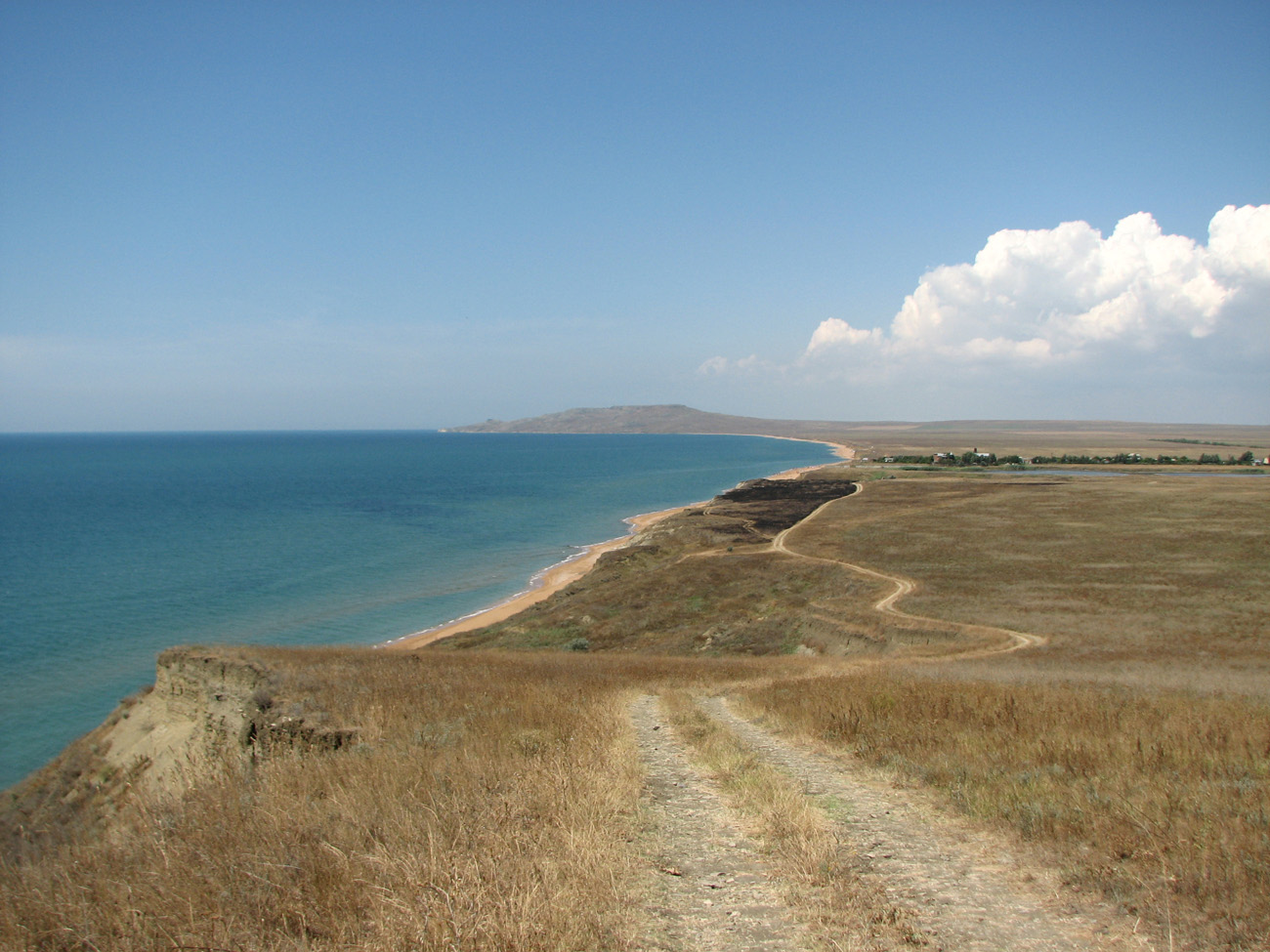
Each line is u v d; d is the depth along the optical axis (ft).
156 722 68.59
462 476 642.63
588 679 70.69
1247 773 27.55
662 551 245.86
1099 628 118.83
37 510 384.47
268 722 45.27
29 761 95.81
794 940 15.87
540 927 14.84
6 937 16.55
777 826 23.63
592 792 25.16
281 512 383.04
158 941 15.60
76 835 28.84
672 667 90.33
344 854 18.66
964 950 15.43
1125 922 16.47
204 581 213.46
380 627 169.78
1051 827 22.45
